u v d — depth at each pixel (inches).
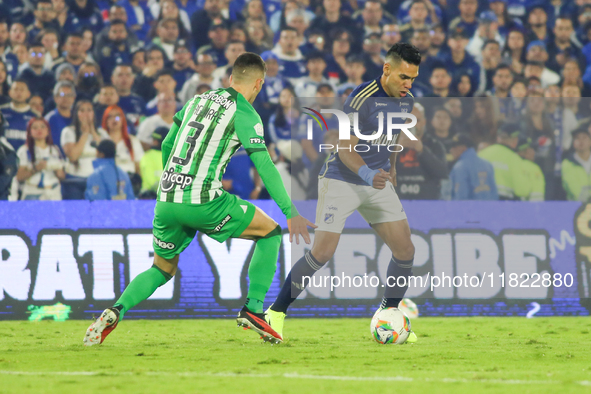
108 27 917.2
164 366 300.8
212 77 930.1
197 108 385.1
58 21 907.4
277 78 936.3
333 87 941.2
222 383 247.4
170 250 397.1
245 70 395.9
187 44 936.3
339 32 967.0
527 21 1015.6
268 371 284.4
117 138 832.3
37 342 426.3
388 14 993.5
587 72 1005.8
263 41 969.5
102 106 870.4
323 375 271.6
